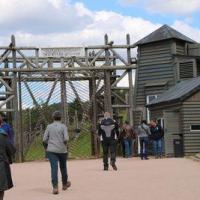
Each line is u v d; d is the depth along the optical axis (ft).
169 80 122.62
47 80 113.09
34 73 110.42
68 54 110.11
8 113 112.68
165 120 104.42
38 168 81.92
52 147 49.93
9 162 41.47
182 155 100.12
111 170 70.38
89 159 105.19
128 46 113.80
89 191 49.16
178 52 123.95
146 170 67.87
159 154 100.48
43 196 47.29
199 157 85.66
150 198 42.63
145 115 116.37
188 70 120.67
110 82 115.14
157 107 111.04
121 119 119.44
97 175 63.77
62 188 51.44
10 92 107.65
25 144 111.14
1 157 40.50
